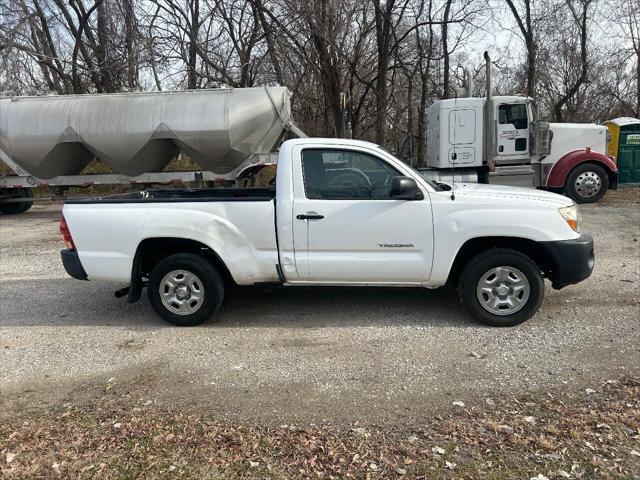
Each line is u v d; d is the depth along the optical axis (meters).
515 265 4.68
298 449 2.98
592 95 28.34
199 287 5.09
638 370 3.80
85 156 14.23
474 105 13.02
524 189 5.14
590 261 4.75
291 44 19.33
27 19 21.08
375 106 23.55
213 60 21.44
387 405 3.46
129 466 2.88
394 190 4.61
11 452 3.04
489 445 2.96
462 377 3.83
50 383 4.00
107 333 5.08
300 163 4.86
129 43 20.34
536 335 4.55
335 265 4.83
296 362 4.21
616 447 2.88
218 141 12.85
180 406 3.55
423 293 5.92
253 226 4.89
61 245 9.95
